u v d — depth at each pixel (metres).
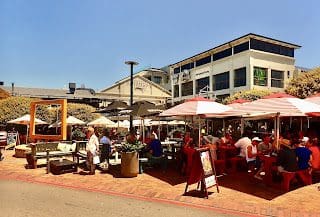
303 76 27.08
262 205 6.98
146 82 44.94
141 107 13.91
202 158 7.77
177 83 56.41
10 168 12.39
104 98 42.12
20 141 23.16
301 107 8.92
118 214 6.41
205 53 49.44
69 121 22.09
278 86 44.03
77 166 11.88
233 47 44.78
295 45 45.16
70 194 8.14
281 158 8.55
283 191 8.27
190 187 8.77
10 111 26.67
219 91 47.12
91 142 10.98
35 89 45.97
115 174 10.92
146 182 9.53
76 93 46.75
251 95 32.16
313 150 9.24
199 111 9.98
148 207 6.93
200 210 6.70
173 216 6.29
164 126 30.34
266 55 42.81
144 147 11.81
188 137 11.89
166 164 11.97
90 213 6.47
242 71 43.09
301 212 6.47
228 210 6.68
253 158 10.56
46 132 25.50
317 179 9.89
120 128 28.22
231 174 10.66
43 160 14.60
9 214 6.37
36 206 6.98
